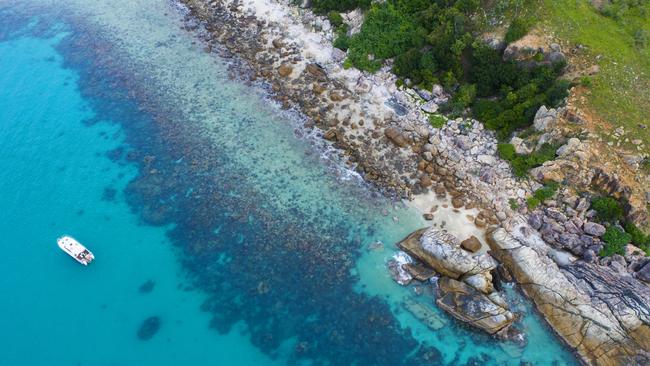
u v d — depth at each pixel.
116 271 43.47
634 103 45.56
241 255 43.75
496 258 42.12
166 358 38.16
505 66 49.66
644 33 49.88
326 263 42.81
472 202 45.56
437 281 41.28
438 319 39.38
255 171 49.66
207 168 50.38
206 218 46.44
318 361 37.59
